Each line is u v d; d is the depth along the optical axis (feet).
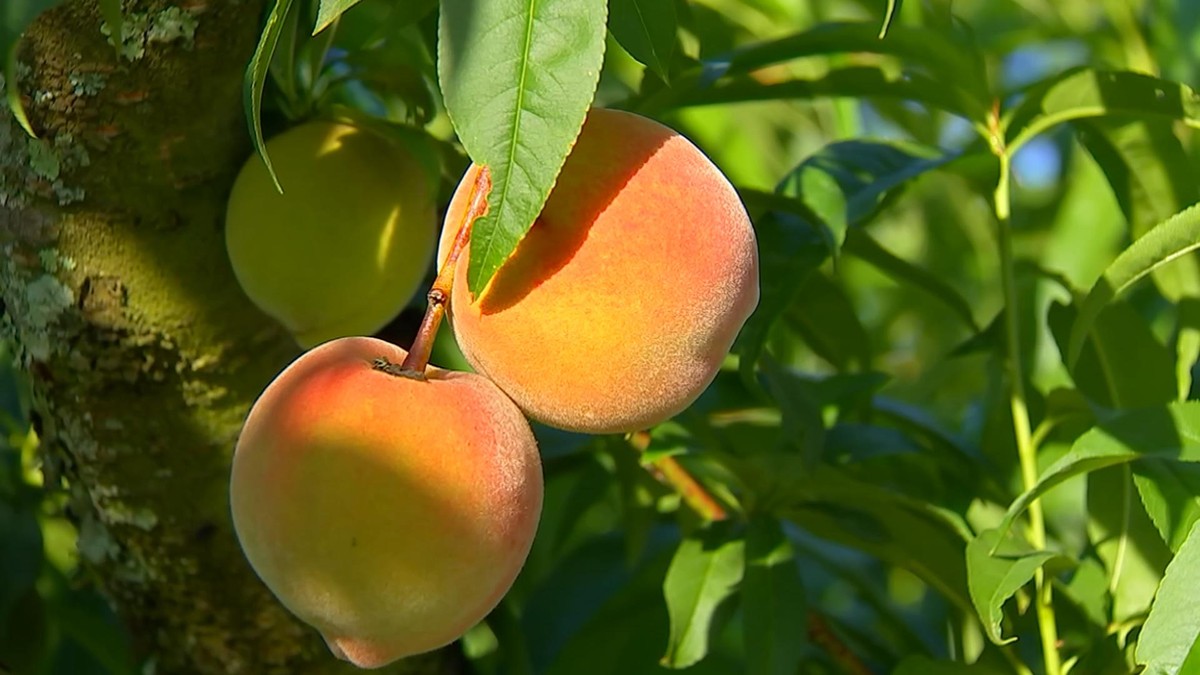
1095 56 4.13
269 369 3.17
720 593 3.25
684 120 4.12
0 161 3.07
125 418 3.14
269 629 3.25
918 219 4.91
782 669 3.20
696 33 3.32
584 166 2.82
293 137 3.08
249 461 2.82
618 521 4.03
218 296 3.12
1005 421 3.43
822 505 3.31
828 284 3.49
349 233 3.06
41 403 3.18
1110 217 3.96
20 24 2.87
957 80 3.31
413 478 2.78
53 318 3.11
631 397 2.83
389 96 3.34
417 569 2.78
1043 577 3.21
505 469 2.82
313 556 2.78
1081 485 4.06
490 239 2.72
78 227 3.07
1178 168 3.34
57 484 3.26
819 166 3.28
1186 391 3.38
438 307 2.85
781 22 3.78
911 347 5.06
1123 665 3.20
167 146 3.04
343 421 2.79
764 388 3.28
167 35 2.98
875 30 3.25
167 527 3.19
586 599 3.58
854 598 4.26
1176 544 3.04
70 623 3.59
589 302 2.80
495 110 2.72
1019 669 3.24
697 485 3.40
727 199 2.88
